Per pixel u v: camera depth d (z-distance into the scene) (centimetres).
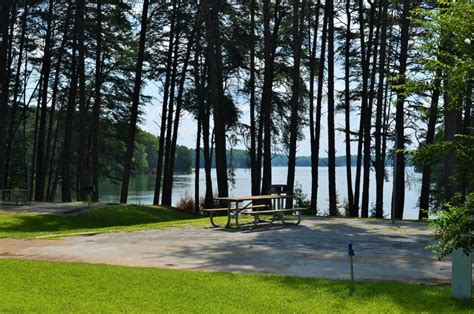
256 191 2994
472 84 695
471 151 690
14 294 753
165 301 726
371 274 930
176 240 1375
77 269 948
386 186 7906
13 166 4716
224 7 2689
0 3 2964
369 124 2747
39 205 2498
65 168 3192
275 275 909
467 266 743
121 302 719
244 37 2784
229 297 749
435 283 855
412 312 672
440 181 2908
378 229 1641
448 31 688
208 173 3059
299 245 1285
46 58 3525
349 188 2894
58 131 4512
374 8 2789
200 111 3022
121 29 3344
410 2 2191
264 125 2680
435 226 678
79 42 2950
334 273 939
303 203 2919
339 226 1719
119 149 4525
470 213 643
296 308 691
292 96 2803
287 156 3075
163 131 3278
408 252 1180
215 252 1177
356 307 695
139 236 1459
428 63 709
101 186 8262
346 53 2927
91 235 1491
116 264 1022
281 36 3006
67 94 3922
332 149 2675
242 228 1648
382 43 2633
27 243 1315
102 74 3588
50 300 724
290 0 2792
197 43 2920
